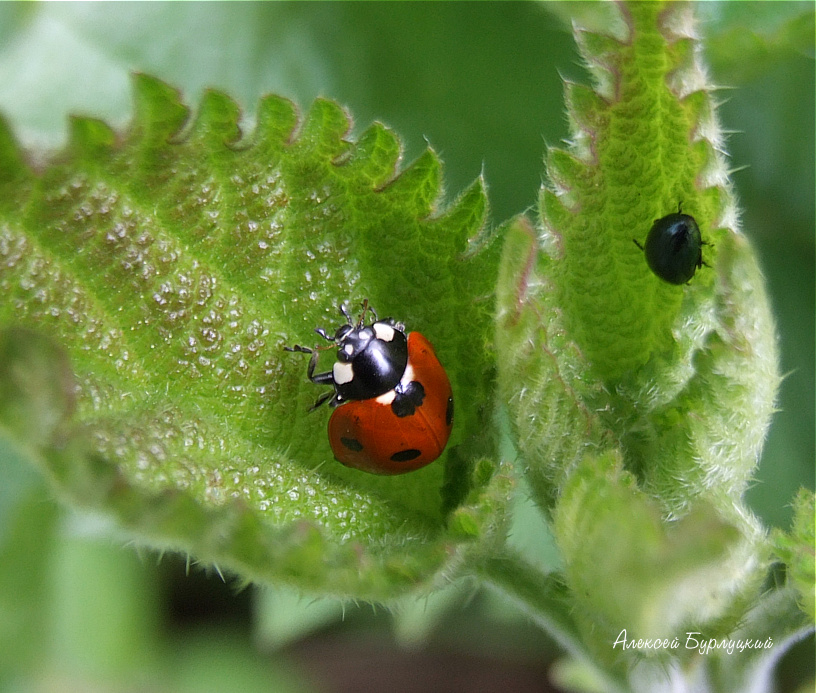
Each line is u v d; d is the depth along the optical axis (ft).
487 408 0.33
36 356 0.28
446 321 0.33
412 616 0.43
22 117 0.44
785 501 0.44
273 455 0.32
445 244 0.32
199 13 0.45
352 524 0.32
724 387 0.31
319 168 0.32
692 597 0.28
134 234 0.31
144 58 0.45
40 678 0.48
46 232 0.31
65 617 0.49
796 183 0.46
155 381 0.31
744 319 0.30
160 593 0.53
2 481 0.45
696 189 0.32
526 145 0.44
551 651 0.53
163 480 0.30
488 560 0.31
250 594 0.54
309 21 0.45
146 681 0.50
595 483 0.29
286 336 0.32
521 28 0.45
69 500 0.28
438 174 0.32
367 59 0.45
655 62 0.31
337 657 0.61
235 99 0.31
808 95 0.45
